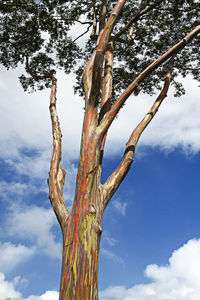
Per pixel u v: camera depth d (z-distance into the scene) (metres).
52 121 8.72
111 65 9.20
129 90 7.05
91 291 5.74
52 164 7.68
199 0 11.54
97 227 6.21
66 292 5.73
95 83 6.91
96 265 6.03
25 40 12.02
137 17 10.78
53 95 9.62
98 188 6.78
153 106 8.35
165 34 13.06
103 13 10.54
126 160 7.30
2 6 11.57
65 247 6.16
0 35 11.88
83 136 6.84
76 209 6.32
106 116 7.01
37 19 11.95
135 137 7.66
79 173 6.54
